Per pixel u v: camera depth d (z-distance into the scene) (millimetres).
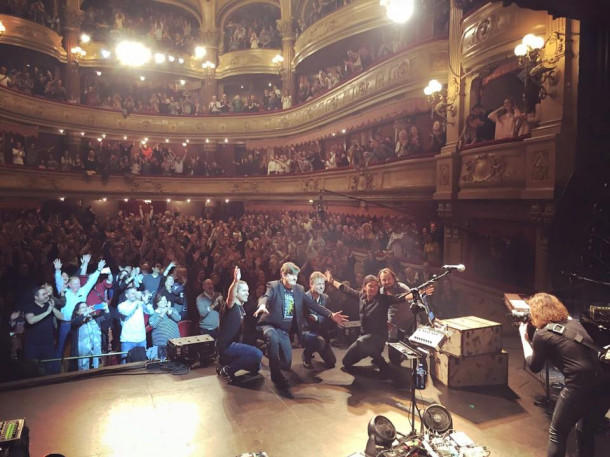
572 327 3672
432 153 12719
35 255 13477
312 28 22797
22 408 5051
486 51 10039
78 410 5016
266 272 13016
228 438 4430
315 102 22391
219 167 27547
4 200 20812
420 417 4367
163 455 4133
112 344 9055
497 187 9812
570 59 7754
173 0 29672
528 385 5590
